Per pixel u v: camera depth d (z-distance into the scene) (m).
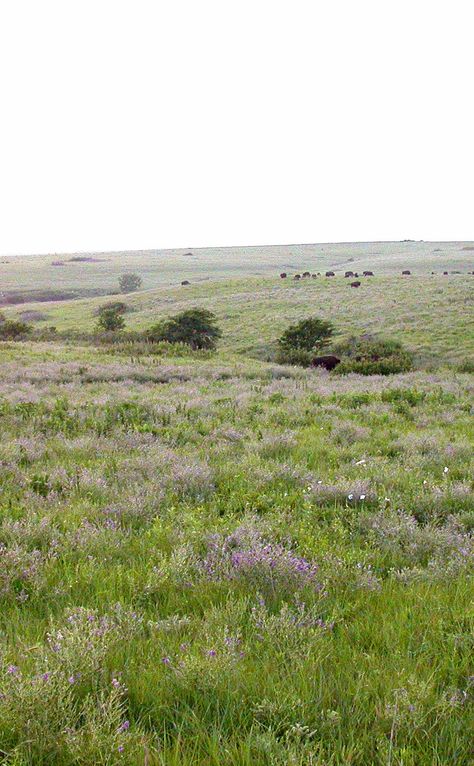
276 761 2.35
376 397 16.92
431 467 8.75
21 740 2.47
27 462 8.82
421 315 54.19
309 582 4.44
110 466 8.35
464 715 2.76
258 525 5.83
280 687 2.92
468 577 4.58
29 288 126.19
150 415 12.93
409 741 2.59
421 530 5.80
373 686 2.96
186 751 2.46
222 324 59.31
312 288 80.00
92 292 122.12
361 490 7.14
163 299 84.06
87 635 3.38
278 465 8.54
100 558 4.94
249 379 24.55
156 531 5.60
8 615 3.90
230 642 3.31
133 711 2.81
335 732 2.63
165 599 4.21
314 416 13.39
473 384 21.42
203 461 8.69
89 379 21.55
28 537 5.38
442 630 3.60
